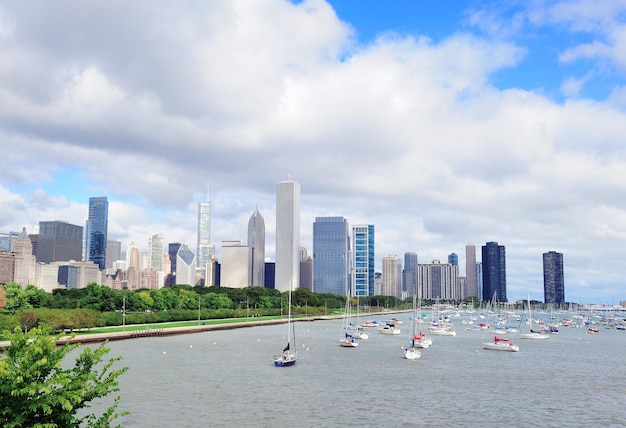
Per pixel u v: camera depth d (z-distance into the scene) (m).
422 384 112.44
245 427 75.62
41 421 29.89
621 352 184.75
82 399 31.83
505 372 132.00
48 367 30.36
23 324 184.88
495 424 80.44
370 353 171.12
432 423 80.00
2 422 28.45
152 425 75.88
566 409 90.88
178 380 112.88
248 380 114.00
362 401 93.94
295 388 105.31
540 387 111.31
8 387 28.44
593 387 112.12
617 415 87.12
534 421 82.62
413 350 159.25
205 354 160.75
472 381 117.31
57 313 199.12
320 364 142.12
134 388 103.25
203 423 77.38
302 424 77.75
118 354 158.38
